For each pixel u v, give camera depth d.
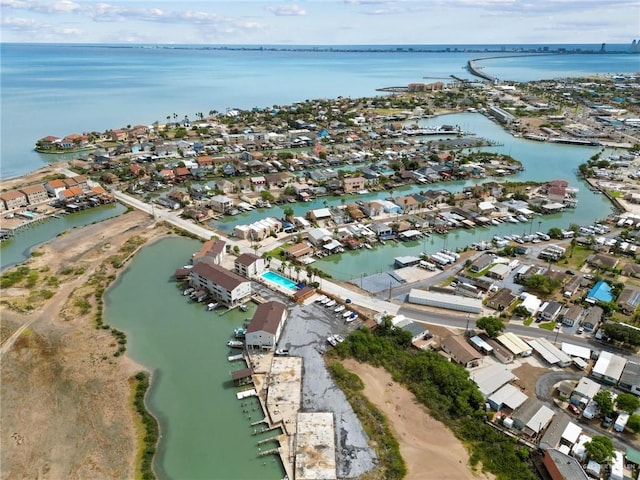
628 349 76.25
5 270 102.69
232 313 87.50
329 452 56.44
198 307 89.44
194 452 57.56
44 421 61.91
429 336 79.88
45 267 103.06
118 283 97.62
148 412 63.69
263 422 61.91
